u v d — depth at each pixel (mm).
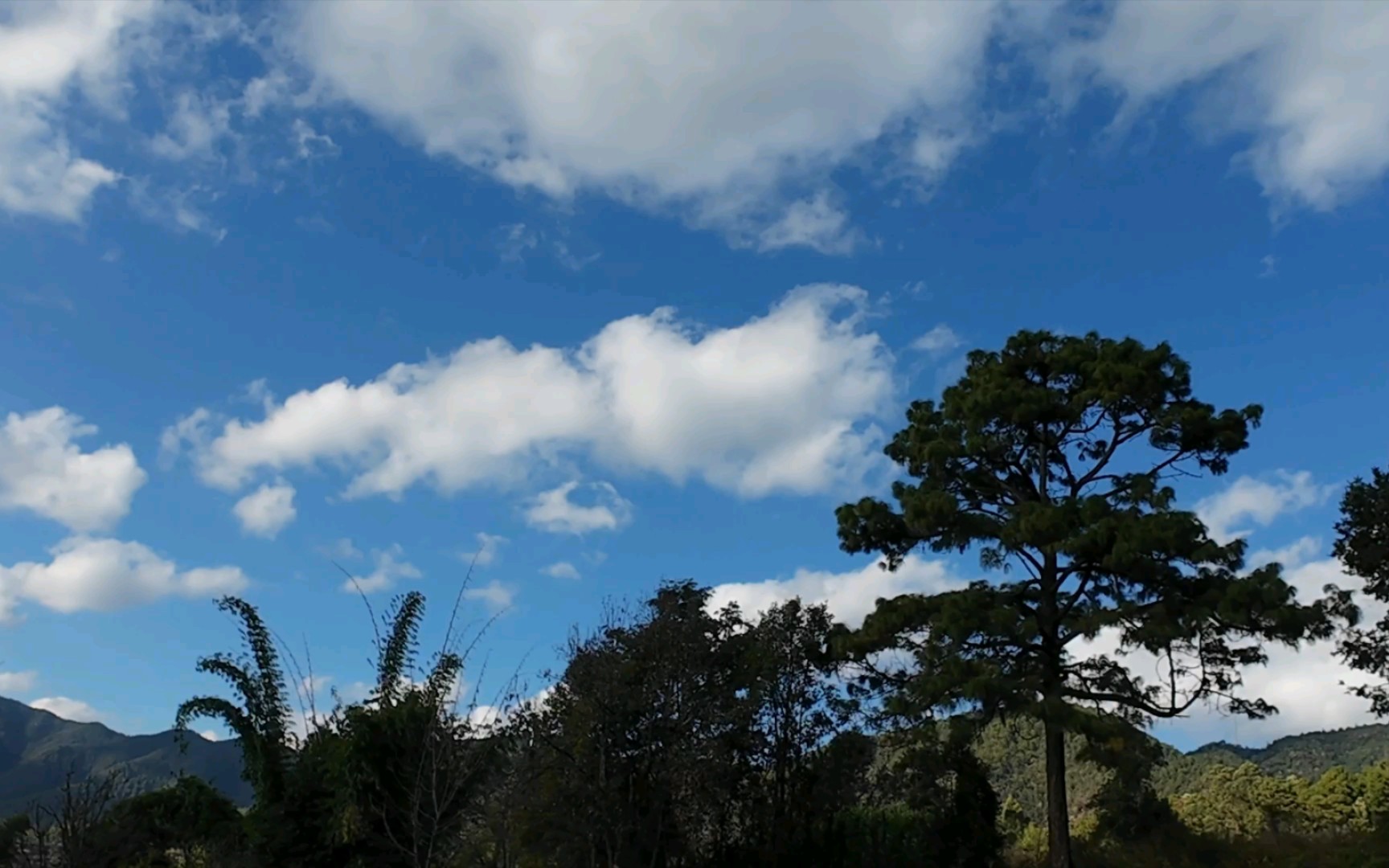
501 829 15461
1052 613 27531
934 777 27797
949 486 30266
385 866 13961
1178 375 28906
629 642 26484
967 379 31625
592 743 25016
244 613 15000
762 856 26875
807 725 28641
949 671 25438
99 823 17625
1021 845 37844
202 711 14430
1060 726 24594
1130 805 31797
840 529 30469
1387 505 30234
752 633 28703
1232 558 25812
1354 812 57250
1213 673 26250
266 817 14312
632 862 24484
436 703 14156
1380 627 30562
